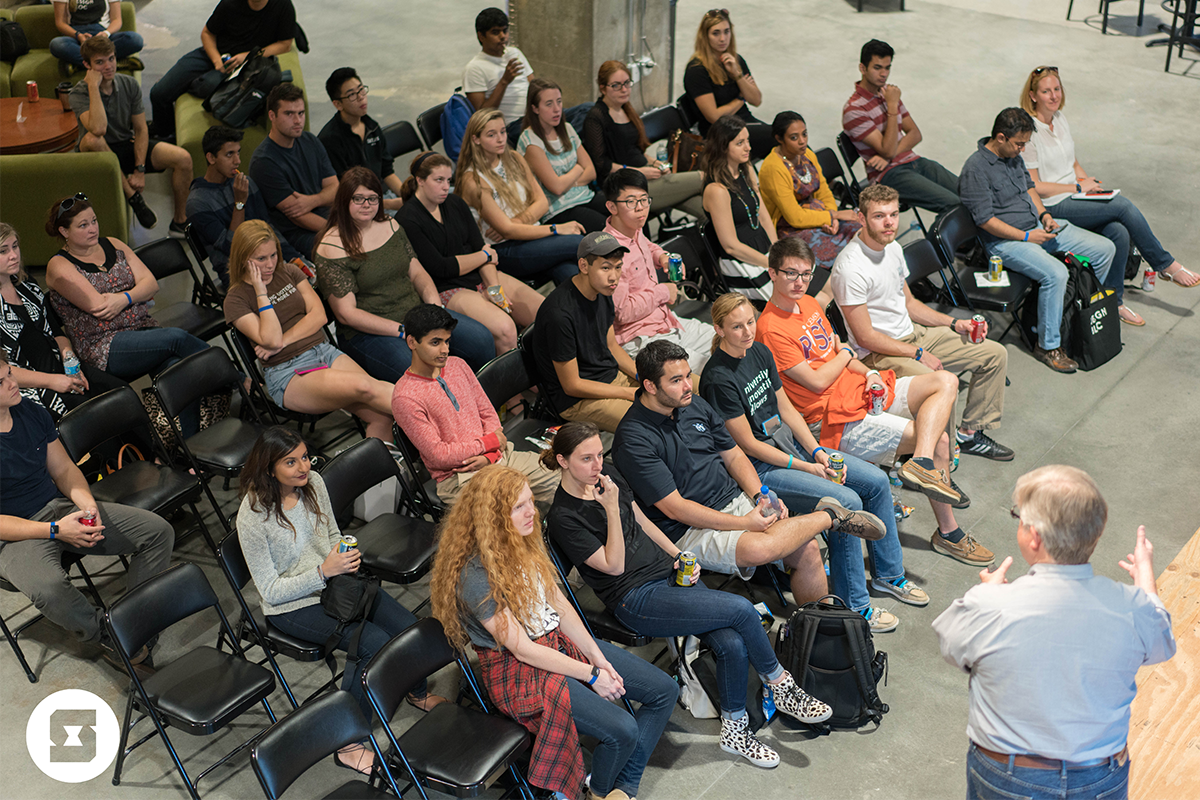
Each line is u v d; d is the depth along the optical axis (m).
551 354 4.94
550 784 3.48
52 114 7.41
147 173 8.23
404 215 5.55
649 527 4.17
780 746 4.01
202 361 4.79
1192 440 5.84
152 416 5.03
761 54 11.50
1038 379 6.41
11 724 3.99
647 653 4.44
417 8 12.55
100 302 5.14
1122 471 5.59
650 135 7.88
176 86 8.20
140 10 12.14
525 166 6.34
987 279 6.46
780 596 4.59
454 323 4.43
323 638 3.82
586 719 3.51
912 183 7.39
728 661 3.85
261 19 8.23
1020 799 2.74
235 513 5.09
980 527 5.21
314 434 5.62
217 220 5.91
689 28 12.42
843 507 4.34
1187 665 4.00
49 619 4.16
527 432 4.98
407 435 4.54
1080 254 6.68
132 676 3.59
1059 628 2.63
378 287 5.38
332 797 3.34
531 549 3.64
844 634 3.97
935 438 4.86
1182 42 10.98
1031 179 6.92
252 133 7.79
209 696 3.59
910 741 4.02
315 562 4.02
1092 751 2.68
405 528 4.31
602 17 8.69
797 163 6.77
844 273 5.41
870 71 7.37
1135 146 9.29
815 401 5.03
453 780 3.28
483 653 3.61
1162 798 3.47
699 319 6.02
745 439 4.63
